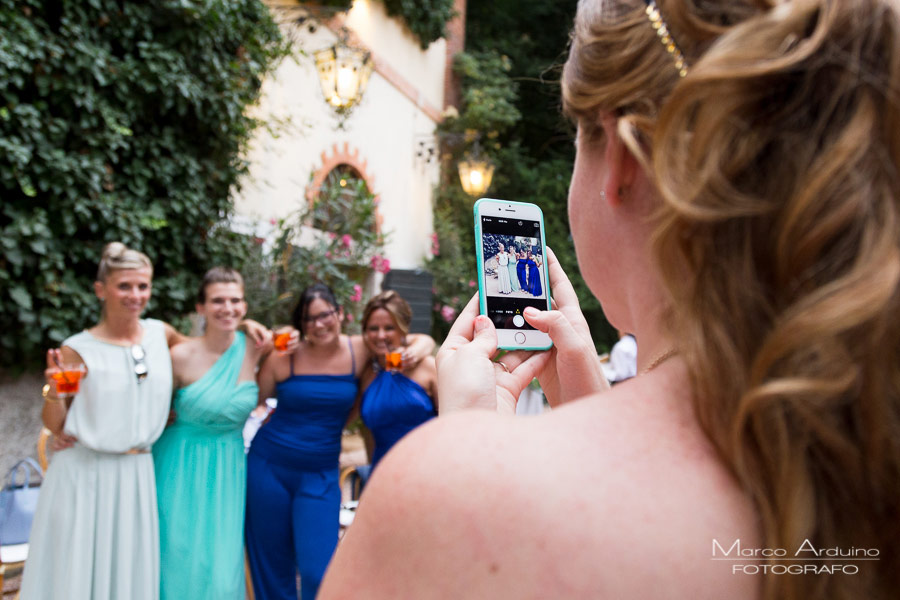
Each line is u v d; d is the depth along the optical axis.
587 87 0.57
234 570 3.22
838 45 0.43
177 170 4.99
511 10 13.73
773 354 0.40
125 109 4.72
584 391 0.83
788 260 0.42
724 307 0.44
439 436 0.47
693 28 0.49
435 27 10.41
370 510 0.46
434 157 11.31
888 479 0.40
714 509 0.43
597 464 0.44
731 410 0.43
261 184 6.67
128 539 2.99
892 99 0.42
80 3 4.41
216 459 3.28
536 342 0.90
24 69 4.05
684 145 0.46
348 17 8.23
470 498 0.43
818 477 0.41
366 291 8.94
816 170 0.41
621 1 0.56
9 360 4.20
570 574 0.41
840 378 0.39
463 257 10.99
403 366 3.61
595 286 0.64
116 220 4.57
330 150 7.97
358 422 4.22
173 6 4.80
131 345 3.12
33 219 4.14
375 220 9.02
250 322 3.51
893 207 0.40
